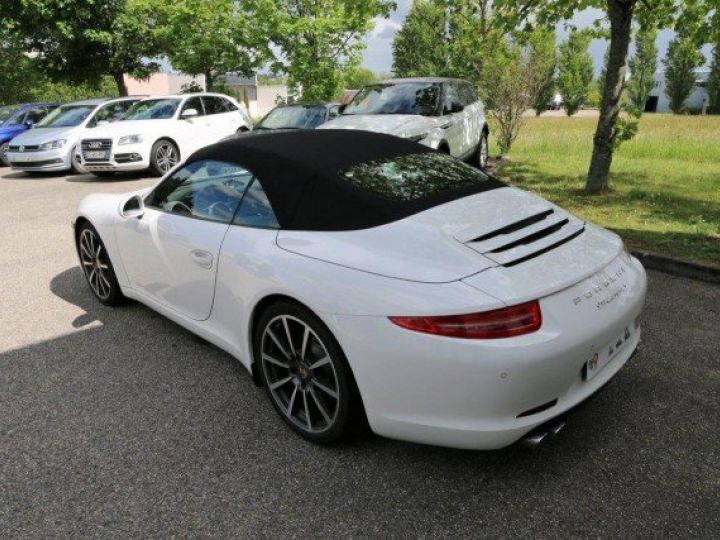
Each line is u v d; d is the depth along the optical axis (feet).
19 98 99.55
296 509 7.93
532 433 7.59
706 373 10.99
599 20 33.99
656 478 8.27
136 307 15.21
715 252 17.17
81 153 39.09
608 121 25.81
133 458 9.13
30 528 7.77
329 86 50.49
